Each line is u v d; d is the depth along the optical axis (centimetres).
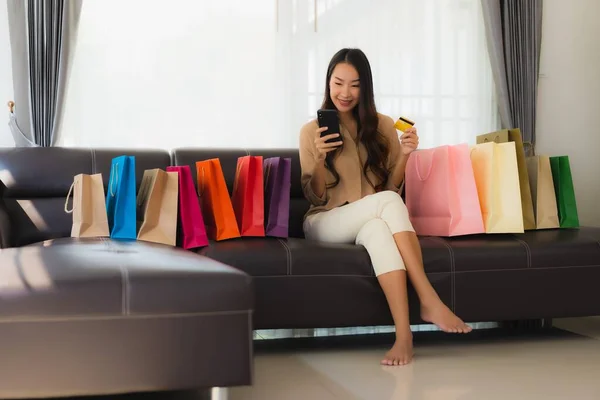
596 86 421
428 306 253
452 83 395
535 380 229
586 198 421
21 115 330
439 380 227
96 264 176
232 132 366
